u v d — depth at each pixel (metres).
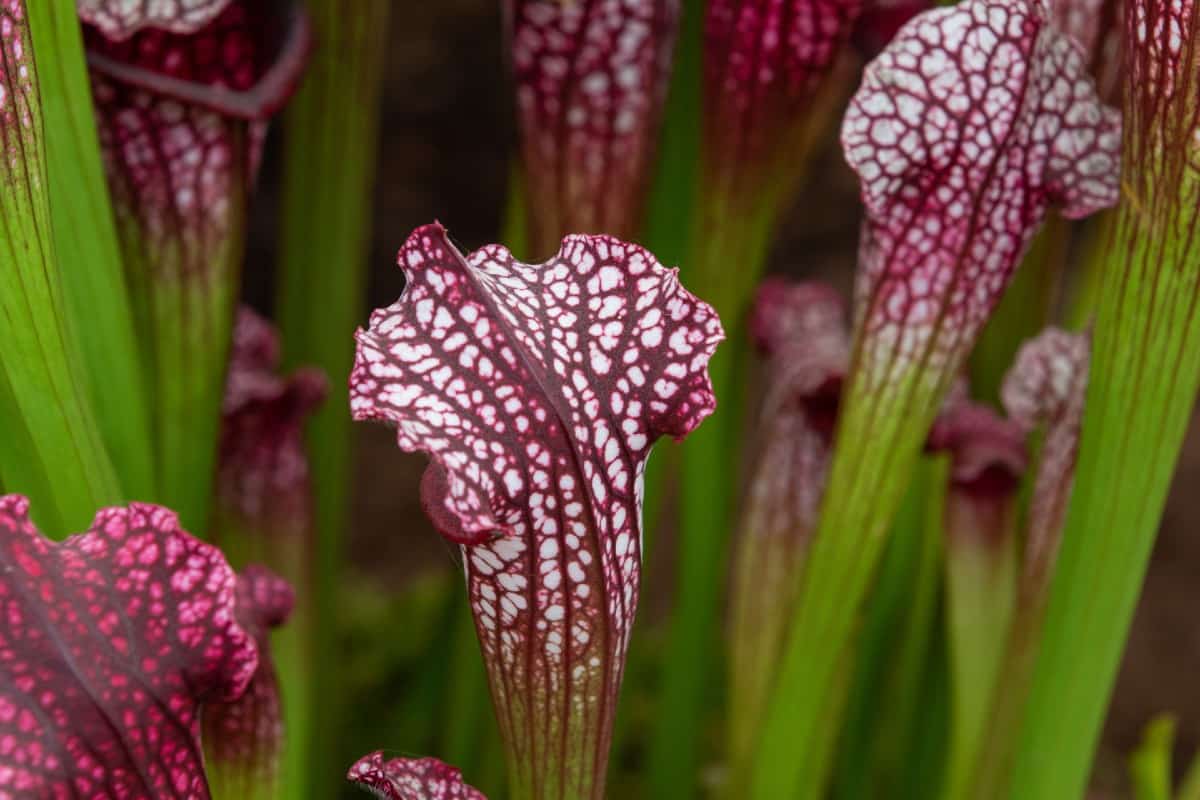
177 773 0.61
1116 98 0.71
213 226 0.71
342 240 0.82
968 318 0.68
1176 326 0.65
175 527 0.61
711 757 1.25
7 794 0.59
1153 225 0.65
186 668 0.61
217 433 0.73
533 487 0.61
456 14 1.67
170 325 0.71
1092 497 0.68
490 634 0.63
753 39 0.71
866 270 0.68
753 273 0.75
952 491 0.73
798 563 0.79
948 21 0.66
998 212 0.67
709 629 0.88
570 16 0.71
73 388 0.65
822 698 0.72
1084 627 0.69
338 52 0.79
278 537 0.78
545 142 0.73
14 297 0.63
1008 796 0.72
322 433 0.85
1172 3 0.63
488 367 0.61
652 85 0.72
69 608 0.60
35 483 0.65
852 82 1.60
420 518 1.77
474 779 0.91
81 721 0.60
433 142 1.72
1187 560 1.74
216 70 0.70
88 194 0.67
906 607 0.84
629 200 0.74
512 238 0.83
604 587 0.62
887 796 0.89
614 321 0.62
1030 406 0.73
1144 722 1.65
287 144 0.81
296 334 0.83
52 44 0.66
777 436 0.79
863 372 0.69
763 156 0.73
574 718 0.63
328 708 0.92
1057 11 0.70
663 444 0.79
